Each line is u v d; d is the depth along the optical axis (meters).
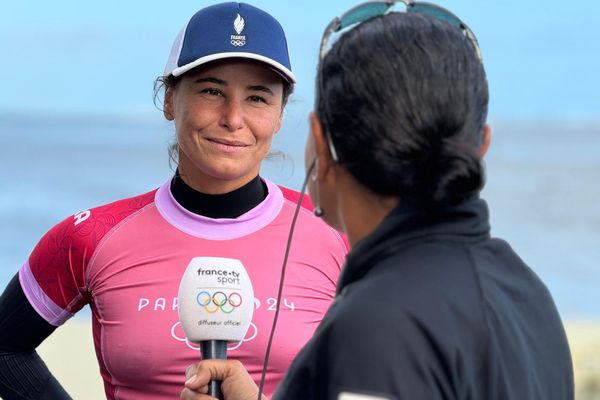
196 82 5.01
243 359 5.09
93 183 51.81
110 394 5.25
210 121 5.00
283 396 3.00
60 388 5.65
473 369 2.89
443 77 3.03
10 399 5.55
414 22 3.15
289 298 5.18
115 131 85.31
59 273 5.29
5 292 5.50
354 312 2.86
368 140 3.01
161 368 5.05
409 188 3.03
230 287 4.13
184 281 4.16
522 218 43.12
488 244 3.18
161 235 5.24
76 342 16.30
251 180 5.34
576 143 75.12
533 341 3.13
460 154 2.96
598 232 39.41
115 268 5.18
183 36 5.12
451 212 3.10
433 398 2.79
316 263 5.31
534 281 3.27
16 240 37.16
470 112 3.07
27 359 5.53
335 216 3.32
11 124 94.88
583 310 27.27
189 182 5.28
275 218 5.36
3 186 49.69
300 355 3.01
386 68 3.03
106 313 5.18
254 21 5.07
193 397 3.86
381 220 3.12
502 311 3.02
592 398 15.04
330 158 3.22
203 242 5.23
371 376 2.78
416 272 2.96
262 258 5.23
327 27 3.23
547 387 3.13
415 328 2.84
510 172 58.16
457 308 2.92
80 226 5.28
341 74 3.10
